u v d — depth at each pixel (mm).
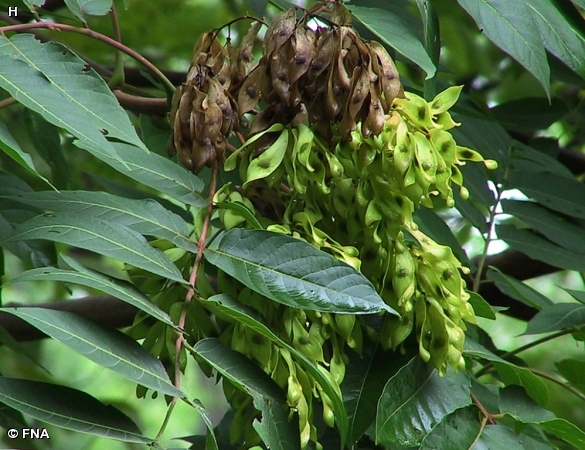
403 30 2619
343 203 2586
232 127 2621
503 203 2869
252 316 2553
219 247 2562
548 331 2725
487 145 2904
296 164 2576
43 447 2908
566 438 2609
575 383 2750
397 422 2605
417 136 2574
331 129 2584
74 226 2533
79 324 2482
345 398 2639
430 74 2600
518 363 2789
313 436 2561
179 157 2617
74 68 2531
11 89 2512
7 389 2471
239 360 2541
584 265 2842
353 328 2609
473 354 2654
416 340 2652
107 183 2889
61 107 2512
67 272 2496
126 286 2523
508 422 2691
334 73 2568
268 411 2525
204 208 2605
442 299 2596
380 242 2574
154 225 2582
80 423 2477
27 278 2480
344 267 2533
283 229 2574
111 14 2789
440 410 2621
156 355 2559
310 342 2566
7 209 2754
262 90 2588
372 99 2559
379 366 2648
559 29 2670
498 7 2646
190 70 2627
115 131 2518
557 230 2861
